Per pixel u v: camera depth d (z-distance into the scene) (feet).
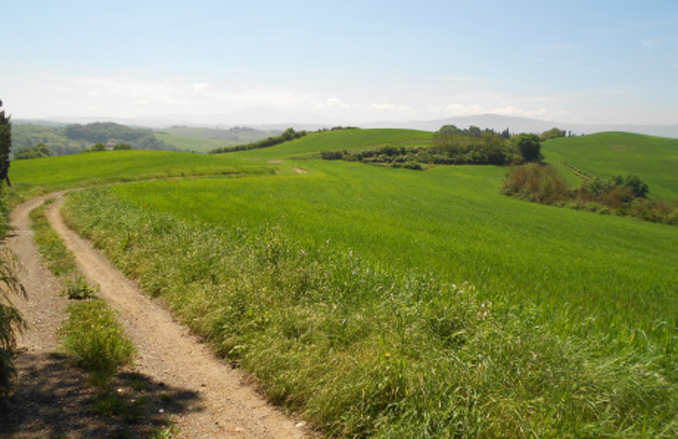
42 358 20.67
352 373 17.78
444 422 14.99
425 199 169.89
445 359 17.98
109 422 15.58
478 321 21.50
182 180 158.81
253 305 25.61
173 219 56.80
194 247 39.52
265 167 227.20
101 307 28.76
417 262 41.42
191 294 30.19
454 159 358.43
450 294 25.67
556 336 20.07
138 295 33.96
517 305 26.53
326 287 27.91
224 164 226.58
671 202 251.80
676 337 23.02
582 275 46.60
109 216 61.52
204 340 25.38
